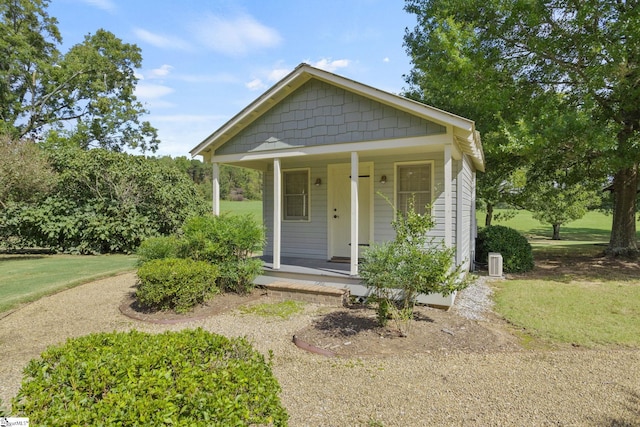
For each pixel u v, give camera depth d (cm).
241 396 183
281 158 773
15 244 1235
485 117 1099
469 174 891
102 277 822
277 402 201
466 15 1081
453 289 435
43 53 2194
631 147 834
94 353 221
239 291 678
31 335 486
